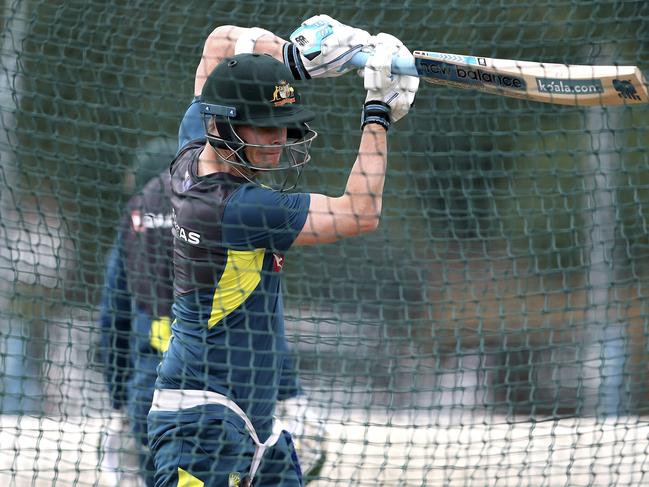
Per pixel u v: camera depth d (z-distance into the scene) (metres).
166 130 26.30
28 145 22.09
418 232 31.78
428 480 18.95
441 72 14.26
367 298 28.06
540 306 32.69
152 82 25.89
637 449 22.08
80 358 24.25
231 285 14.24
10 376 18.52
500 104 33.06
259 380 14.69
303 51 14.88
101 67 22.58
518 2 25.16
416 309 28.28
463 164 33.19
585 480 20.58
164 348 17.86
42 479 19.78
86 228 23.34
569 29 22.08
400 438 23.38
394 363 23.92
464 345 30.81
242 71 13.83
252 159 14.19
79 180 21.36
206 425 14.30
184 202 14.16
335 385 23.53
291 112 14.01
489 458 21.86
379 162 14.02
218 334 14.41
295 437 17.52
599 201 26.05
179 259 14.54
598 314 25.73
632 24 21.61
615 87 13.95
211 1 22.95
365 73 14.14
